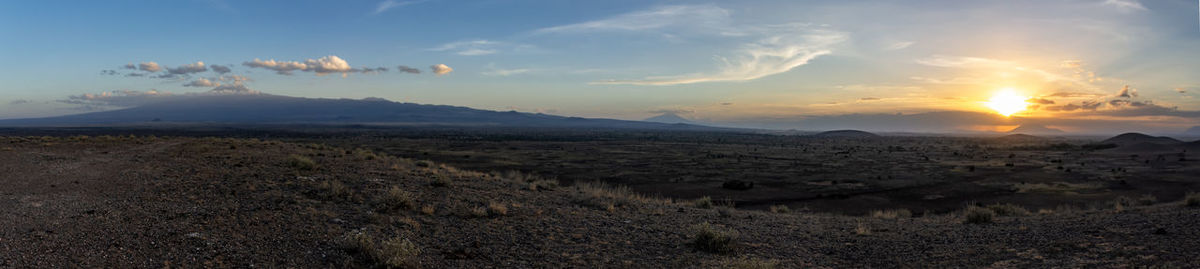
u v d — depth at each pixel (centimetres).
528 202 1770
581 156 10294
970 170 7744
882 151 14762
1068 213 1822
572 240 1251
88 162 2125
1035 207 4184
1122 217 1462
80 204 1248
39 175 1703
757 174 6938
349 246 1017
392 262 928
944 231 1444
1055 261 1011
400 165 2675
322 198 1512
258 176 1881
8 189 1404
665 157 10438
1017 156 11769
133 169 1938
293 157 2411
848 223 1658
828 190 5322
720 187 5475
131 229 1030
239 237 1033
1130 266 916
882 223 1656
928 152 14150
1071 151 14212
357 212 1366
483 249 1112
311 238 1073
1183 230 1177
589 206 1811
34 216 1093
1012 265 1011
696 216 1725
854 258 1152
